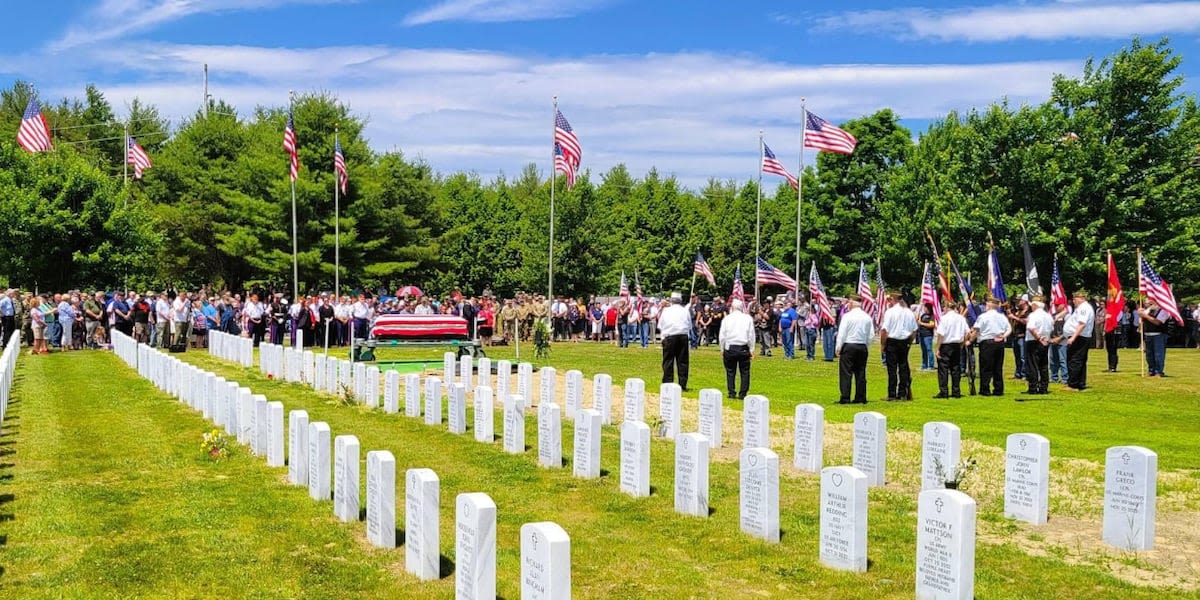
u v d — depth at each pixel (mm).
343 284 58156
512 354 35656
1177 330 41531
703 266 42750
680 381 22484
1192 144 48156
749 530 10062
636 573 8844
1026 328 23125
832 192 62469
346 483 10445
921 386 24938
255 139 67062
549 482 12484
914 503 11555
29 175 51000
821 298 33969
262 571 8867
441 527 10281
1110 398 21891
